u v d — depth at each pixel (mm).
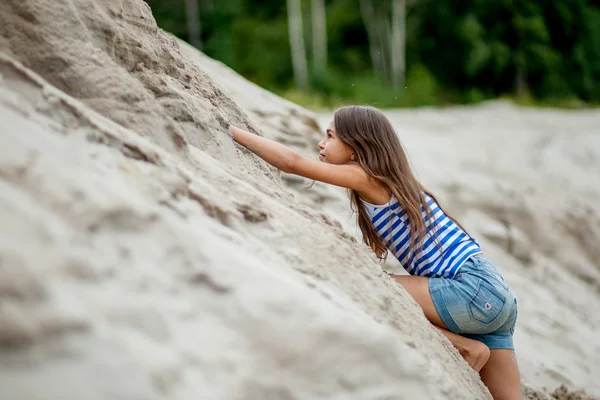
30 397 1473
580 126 21781
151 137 2564
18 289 1550
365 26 36344
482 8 37469
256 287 1957
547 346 6660
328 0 37375
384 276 3012
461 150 14680
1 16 2463
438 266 3414
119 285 1735
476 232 9688
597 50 40406
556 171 15461
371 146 3426
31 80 2246
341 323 2012
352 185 3377
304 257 2525
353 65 35312
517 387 3559
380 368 2020
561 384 5664
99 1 2947
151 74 2945
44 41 2510
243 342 1835
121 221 1859
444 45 37438
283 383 1835
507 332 3553
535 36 37562
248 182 2941
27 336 1523
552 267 9852
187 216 2131
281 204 2893
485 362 3395
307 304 1997
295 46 31625
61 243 1697
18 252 1591
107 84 2576
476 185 10875
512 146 16266
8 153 1822
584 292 9688
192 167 2617
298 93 26797
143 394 1574
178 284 1843
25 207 1700
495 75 37438
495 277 3418
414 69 34094
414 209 3396
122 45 2859
